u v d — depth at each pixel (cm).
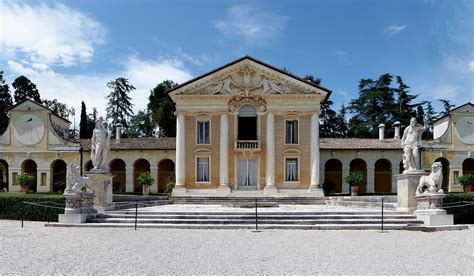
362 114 7444
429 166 4553
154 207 2811
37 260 1193
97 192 2323
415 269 1089
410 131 2328
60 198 2428
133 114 8612
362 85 7644
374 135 6931
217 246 1448
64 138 4788
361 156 4675
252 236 1703
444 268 1102
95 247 1418
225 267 1108
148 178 4297
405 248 1411
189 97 4038
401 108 7200
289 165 4022
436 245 1478
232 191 3966
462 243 1527
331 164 5144
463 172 4956
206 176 4034
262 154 4009
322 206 3038
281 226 1959
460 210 2312
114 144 4794
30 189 4525
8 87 6969
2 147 4631
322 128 7844
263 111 4016
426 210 2027
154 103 7188
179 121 4028
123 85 8581
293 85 4019
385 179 5119
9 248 1395
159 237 1667
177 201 3578
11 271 1059
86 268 1091
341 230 1902
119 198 3070
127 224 2023
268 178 3953
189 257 1245
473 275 1028
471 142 4600
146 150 4703
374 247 1430
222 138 3997
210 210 2438
